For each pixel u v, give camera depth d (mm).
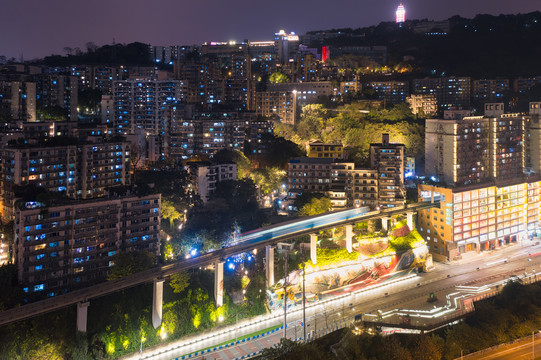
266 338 159125
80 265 173375
